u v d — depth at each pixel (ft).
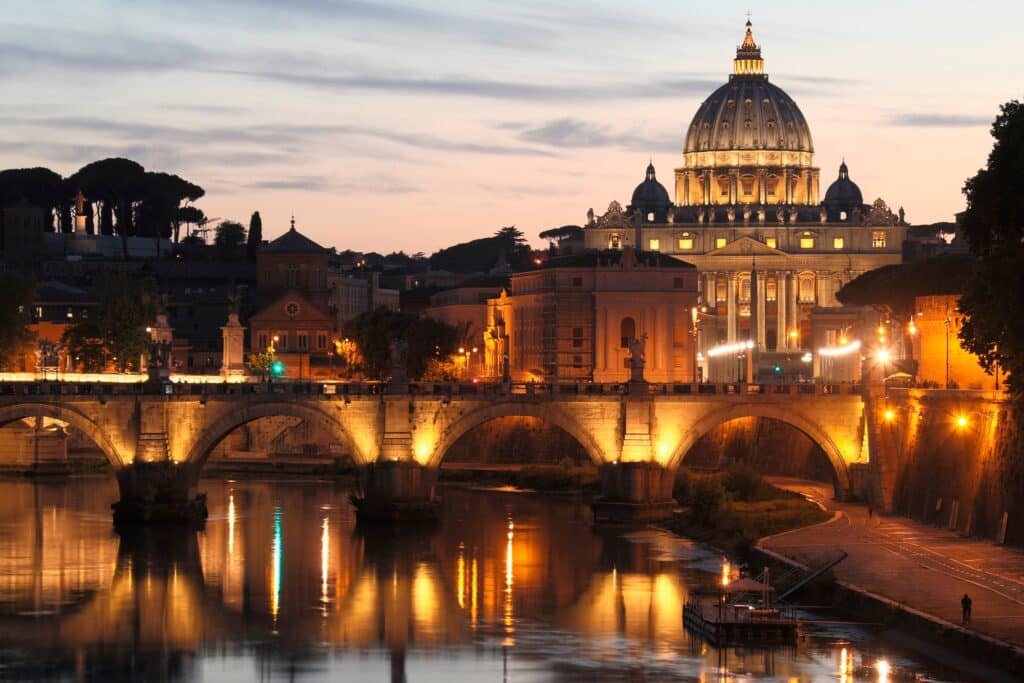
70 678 568.00
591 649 600.39
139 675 572.10
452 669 577.43
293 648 607.37
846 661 568.82
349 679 568.00
